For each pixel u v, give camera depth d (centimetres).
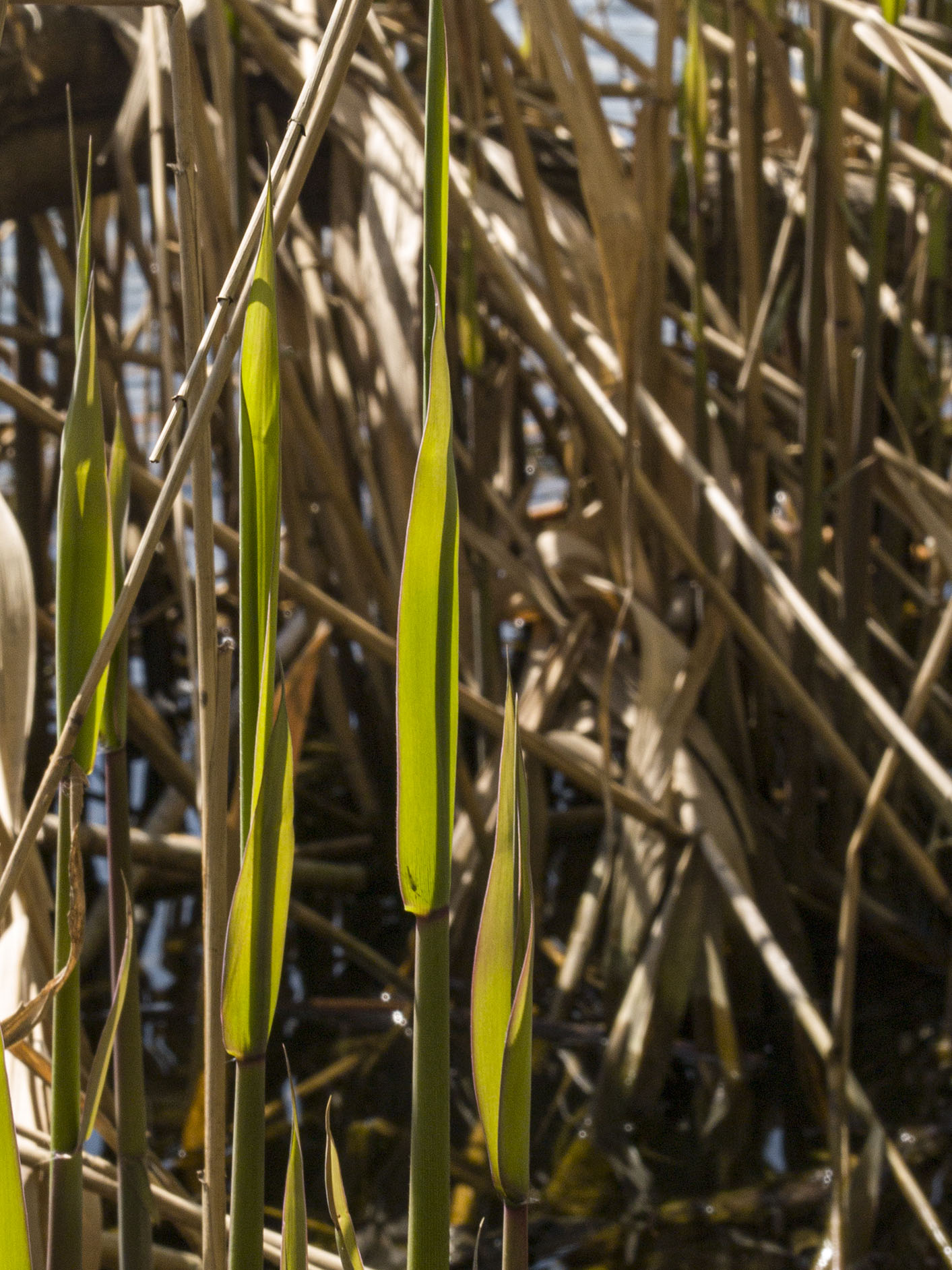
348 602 223
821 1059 162
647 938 174
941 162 189
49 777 77
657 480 190
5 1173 73
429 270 74
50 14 196
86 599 80
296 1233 78
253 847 76
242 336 80
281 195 79
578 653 202
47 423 135
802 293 228
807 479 180
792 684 166
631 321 139
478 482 202
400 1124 155
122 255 255
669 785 177
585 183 133
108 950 193
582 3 345
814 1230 136
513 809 74
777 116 262
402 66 246
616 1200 142
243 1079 78
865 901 193
